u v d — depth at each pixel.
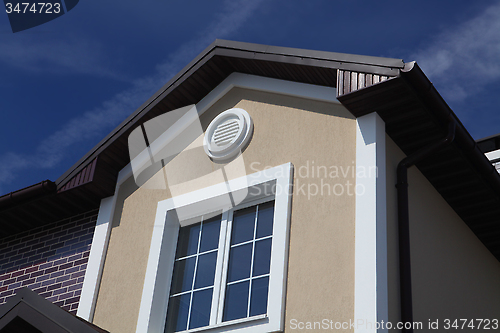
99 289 7.55
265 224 6.79
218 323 6.20
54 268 8.35
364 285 5.48
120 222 8.04
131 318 6.95
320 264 5.93
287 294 5.97
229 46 7.70
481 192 7.40
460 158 6.86
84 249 8.23
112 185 8.40
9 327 6.11
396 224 6.09
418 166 7.14
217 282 6.71
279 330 5.76
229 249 6.89
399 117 6.43
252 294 6.39
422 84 5.96
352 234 5.89
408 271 5.76
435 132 6.55
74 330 5.64
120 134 8.15
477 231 8.22
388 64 6.09
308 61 6.84
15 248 9.12
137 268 7.36
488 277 8.14
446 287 6.75
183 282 7.06
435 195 7.44
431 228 6.93
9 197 8.55
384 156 6.26
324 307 5.67
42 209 8.72
